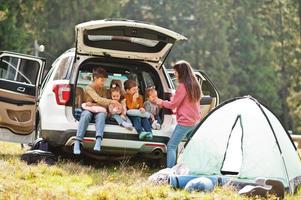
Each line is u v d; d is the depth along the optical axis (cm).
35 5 5562
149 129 1243
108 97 1270
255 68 7194
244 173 1089
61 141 1211
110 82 1339
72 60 1272
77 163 1254
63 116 1215
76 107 1259
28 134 1404
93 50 1266
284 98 7269
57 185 1006
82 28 1208
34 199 870
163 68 1324
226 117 1159
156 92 1238
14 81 1375
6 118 1379
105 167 1277
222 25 6981
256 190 955
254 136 1111
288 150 1130
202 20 6975
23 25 5362
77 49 1253
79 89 1266
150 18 7144
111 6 5969
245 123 1127
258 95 7075
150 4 7156
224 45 6912
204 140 1161
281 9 7562
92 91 1234
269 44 7388
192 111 1208
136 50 1288
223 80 6731
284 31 7544
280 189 985
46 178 1062
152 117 1259
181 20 7106
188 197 926
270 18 7556
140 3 7144
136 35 1250
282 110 7219
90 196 924
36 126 1377
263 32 7494
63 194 920
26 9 5409
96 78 1251
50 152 1216
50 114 1218
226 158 1144
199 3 7031
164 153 1269
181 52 6812
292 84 7375
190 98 1202
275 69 7338
